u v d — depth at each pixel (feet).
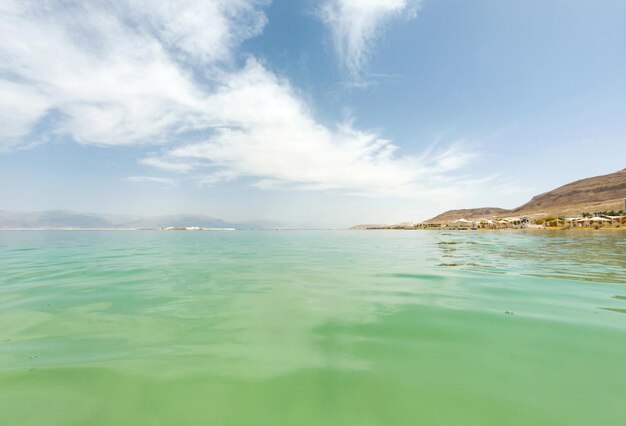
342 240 83.20
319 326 12.75
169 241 74.18
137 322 13.35
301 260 35.06
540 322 12.84
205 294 18.22
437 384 8.27
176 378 8.67
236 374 8.88
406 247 54.49
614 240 63.41
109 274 25.09
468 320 13.20
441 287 19.75
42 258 35.76
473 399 7.57
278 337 11.60
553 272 24.91
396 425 6.70
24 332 12.23
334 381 8.48
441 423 6.75
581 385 8.09
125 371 9.05
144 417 7.04
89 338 11.63
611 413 6.91
